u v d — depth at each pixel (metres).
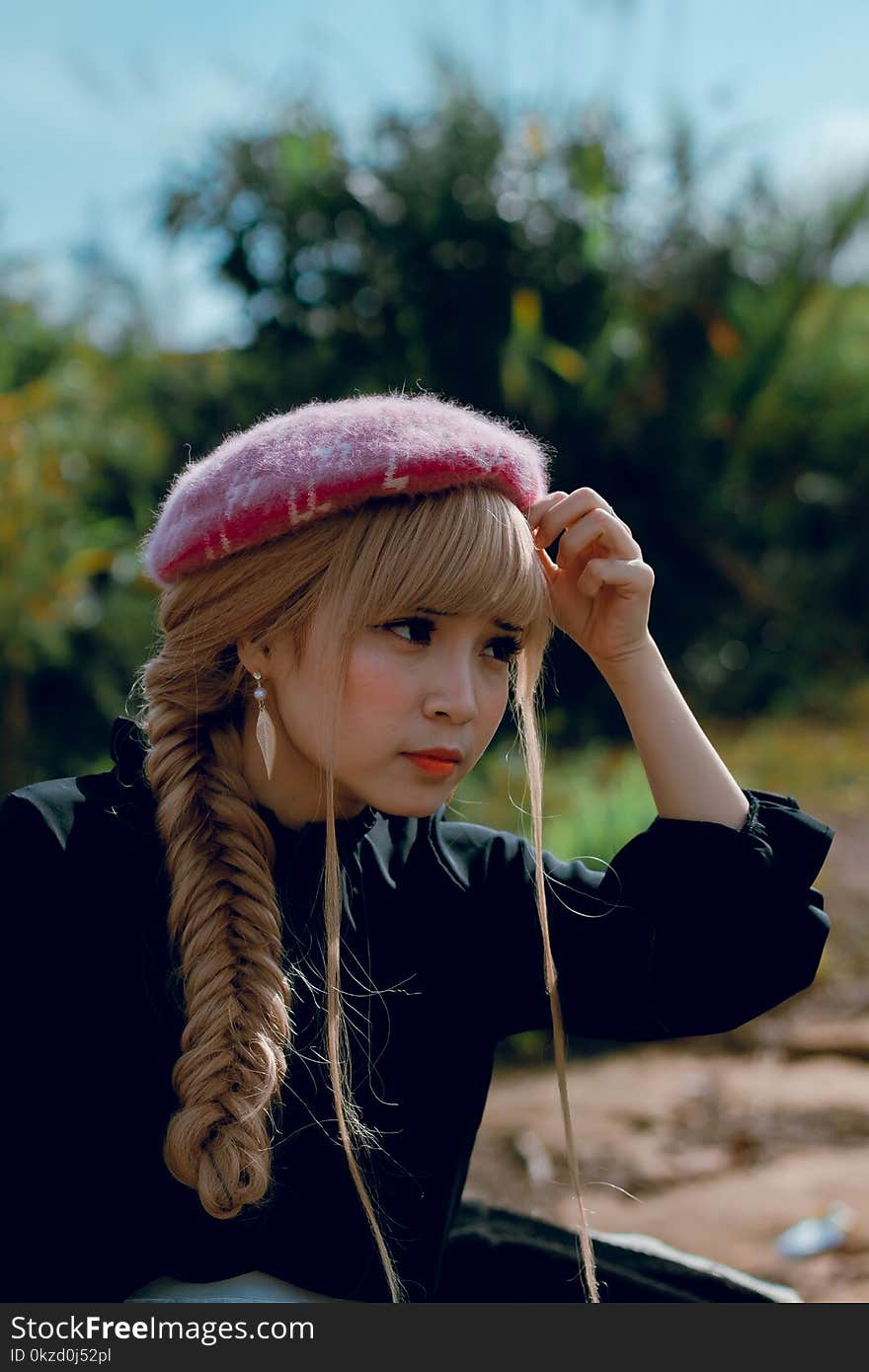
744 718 6.84
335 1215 1.22
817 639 7.25
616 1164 2.89
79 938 1.20
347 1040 1.25
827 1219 2.54
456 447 1.16
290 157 6.61
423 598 1.15
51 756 4.95
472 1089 1.36
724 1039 3.57
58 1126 1.17
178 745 1.26
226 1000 1.15
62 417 5.52
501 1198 2.76
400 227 6.55
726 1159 2.88
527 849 1.45
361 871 1.32
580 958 1.39
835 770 5.72
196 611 1.25
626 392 6.95
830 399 7.64
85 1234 1.18
